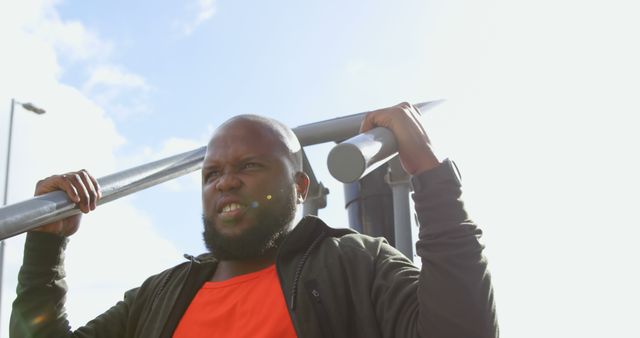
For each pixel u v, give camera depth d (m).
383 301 1.66
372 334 1.64
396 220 2.59
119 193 1.86
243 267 1.88
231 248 1.83
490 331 1.48
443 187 1.56
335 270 1.75
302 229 1.84
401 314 1.61
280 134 1.96
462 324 1.45
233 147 1.88
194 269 1.91
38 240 2.01
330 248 1.82
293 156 1.97
